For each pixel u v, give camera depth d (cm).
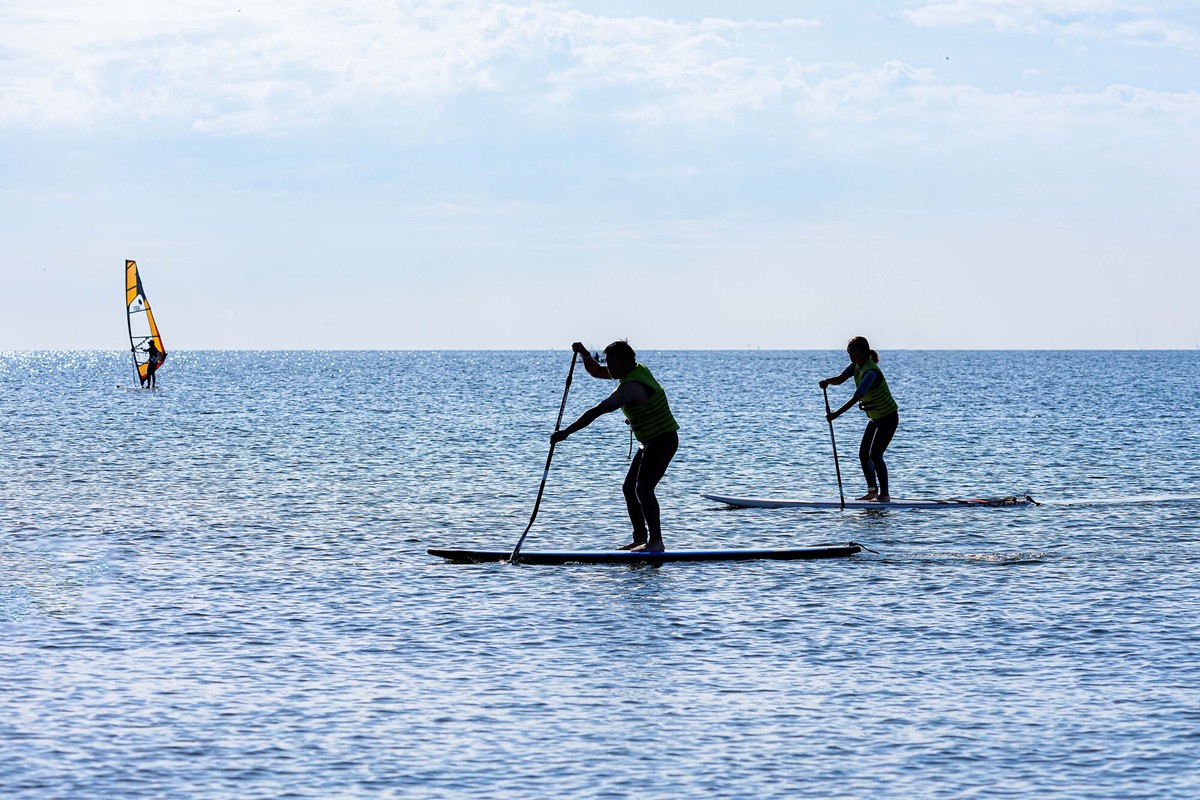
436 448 5234
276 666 1544
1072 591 2031
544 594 2028
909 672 1520
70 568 2241
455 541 2627
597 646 1658
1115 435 6012
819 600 1972
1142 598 1966
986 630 1745
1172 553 2438
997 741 1257
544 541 2645
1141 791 1120
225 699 1397
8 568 2234
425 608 1908
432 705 1380
